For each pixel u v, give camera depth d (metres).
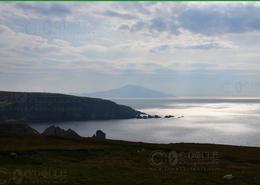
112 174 40.59
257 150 68.25
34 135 82.94
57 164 46.88
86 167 44.91
